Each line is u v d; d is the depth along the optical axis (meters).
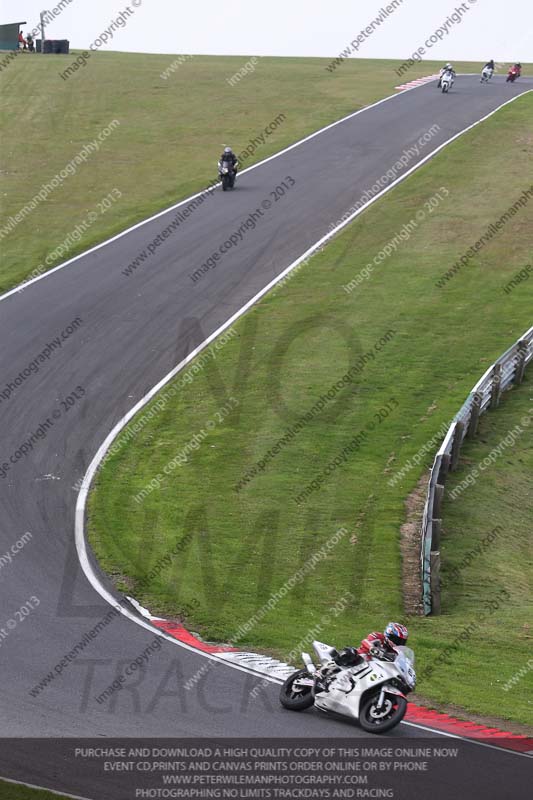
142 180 74.94
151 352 45.22
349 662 17.53
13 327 47.44
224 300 52.19
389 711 17.16
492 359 45.00
